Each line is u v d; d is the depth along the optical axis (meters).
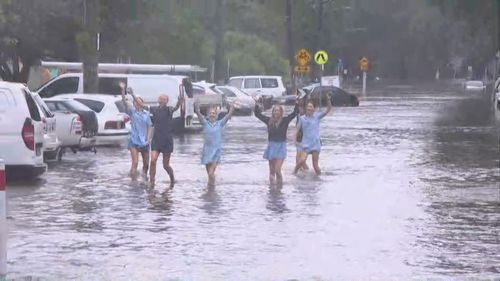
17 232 43.25
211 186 61.94
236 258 37.53
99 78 119.50
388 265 36.50
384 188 61.62
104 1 148.50
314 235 43.12
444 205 53.69
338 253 38.81
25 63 150.12
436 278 34.16
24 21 141.25
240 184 63.19
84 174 68.25
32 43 144.25
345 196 57.38
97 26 125.06
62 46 149.62
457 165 77.12
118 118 90.56
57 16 146.25
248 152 88.38
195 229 44.50
